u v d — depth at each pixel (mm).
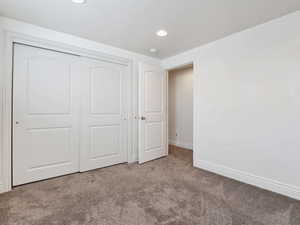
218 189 2074
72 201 1786
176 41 2639
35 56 2238
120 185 2174
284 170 1928
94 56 2691
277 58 1976
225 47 2486
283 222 1468
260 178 2123
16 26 2029
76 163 2592
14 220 1473
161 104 3475
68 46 2406
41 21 2057
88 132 2686
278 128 1973
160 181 2305
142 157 3092
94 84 2746
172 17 1957
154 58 3494
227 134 2471
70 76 2523
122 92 3076
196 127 2916
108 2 1674
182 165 2992
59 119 2430
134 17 1960
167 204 1743
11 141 2066
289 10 1812
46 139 2330
